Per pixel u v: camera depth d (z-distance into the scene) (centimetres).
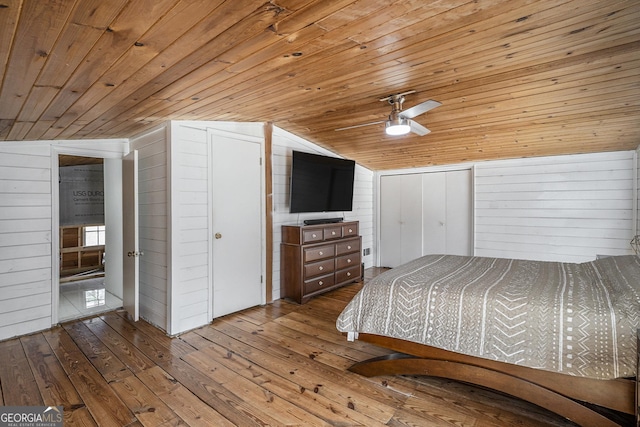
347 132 429
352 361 271
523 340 185
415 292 226
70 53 136
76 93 190
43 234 339
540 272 264
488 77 239
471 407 209
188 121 337
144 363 266
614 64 215
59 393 223
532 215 461
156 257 351
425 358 219
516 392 189
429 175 580
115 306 416
